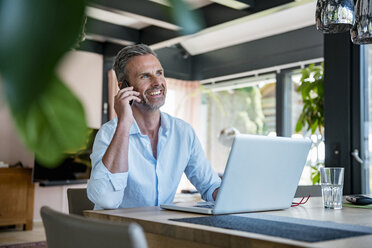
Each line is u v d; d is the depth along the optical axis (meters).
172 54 6.38
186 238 0.96
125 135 1.44
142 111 1.72
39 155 0.15
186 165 1.78
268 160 1.24
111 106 5.87
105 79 5.92
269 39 5.48
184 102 6.45
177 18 0.17
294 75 5.30
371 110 3.36
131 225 0.55
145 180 1.64
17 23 0.14
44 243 4.30
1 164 5.10
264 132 5.71
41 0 0.14
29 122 0.14
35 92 0.14
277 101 5.38
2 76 0.14
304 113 4.16
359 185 3.34
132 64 1.71
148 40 5.20
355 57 3.41
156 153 1.72
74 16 0.15
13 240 4.48
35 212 5.53
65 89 0.15
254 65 5.66
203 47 6.31
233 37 5.82
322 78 4.04
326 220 1.09
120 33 5.20
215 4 4.28
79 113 0.15
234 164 1.16
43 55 0.14
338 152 3.45
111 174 1.41
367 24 1.55
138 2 3.84
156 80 1.71
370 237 0.83
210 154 6.38
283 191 1.33
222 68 6.12
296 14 4.91
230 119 6.14
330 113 3.52
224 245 0.86
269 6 3.78
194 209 1.24
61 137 0.15
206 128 6.45
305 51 5.05
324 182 1.41
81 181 5.48
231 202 1.21
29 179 5.19
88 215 1.30
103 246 0.58
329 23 1.56
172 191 1.71
